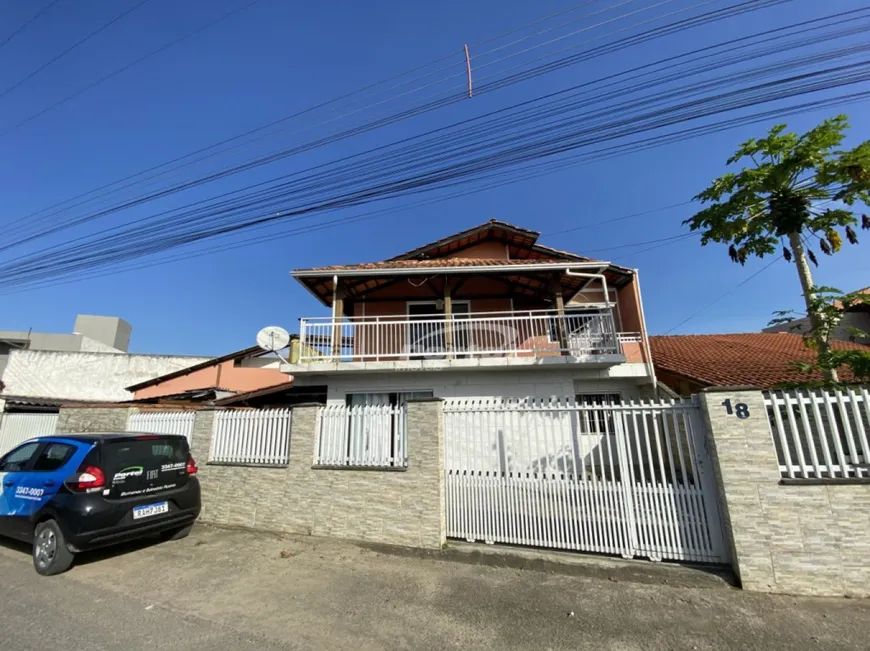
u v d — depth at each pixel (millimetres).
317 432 6434
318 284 12273
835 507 4141
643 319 11875
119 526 4836
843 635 3324
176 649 3102
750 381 9406
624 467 5184
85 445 5027
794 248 6926
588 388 11492
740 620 3584
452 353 10133
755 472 4359
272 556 5168
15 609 3744
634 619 3617
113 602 3898
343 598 4012
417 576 4551
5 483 5395
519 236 13914
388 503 5746
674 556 4832
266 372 18703
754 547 4230
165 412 7812
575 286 12758
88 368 22203
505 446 5770
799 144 6605
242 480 6707
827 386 5551
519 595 4082
